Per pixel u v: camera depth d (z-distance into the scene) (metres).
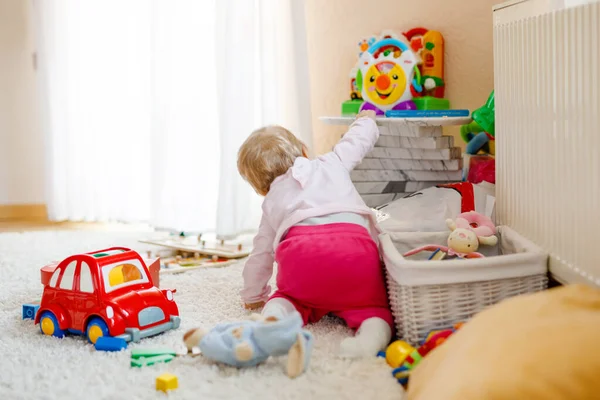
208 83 2.35
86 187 2.89
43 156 3.23
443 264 1.15
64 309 1.29
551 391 0.74
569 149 1.11
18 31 3.23
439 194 1.62
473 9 2.09
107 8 2.75
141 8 2.66
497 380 0.76
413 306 1.17
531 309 0.89
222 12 2.18
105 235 2.60
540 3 1.26
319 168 1.43
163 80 2.39
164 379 1.00
